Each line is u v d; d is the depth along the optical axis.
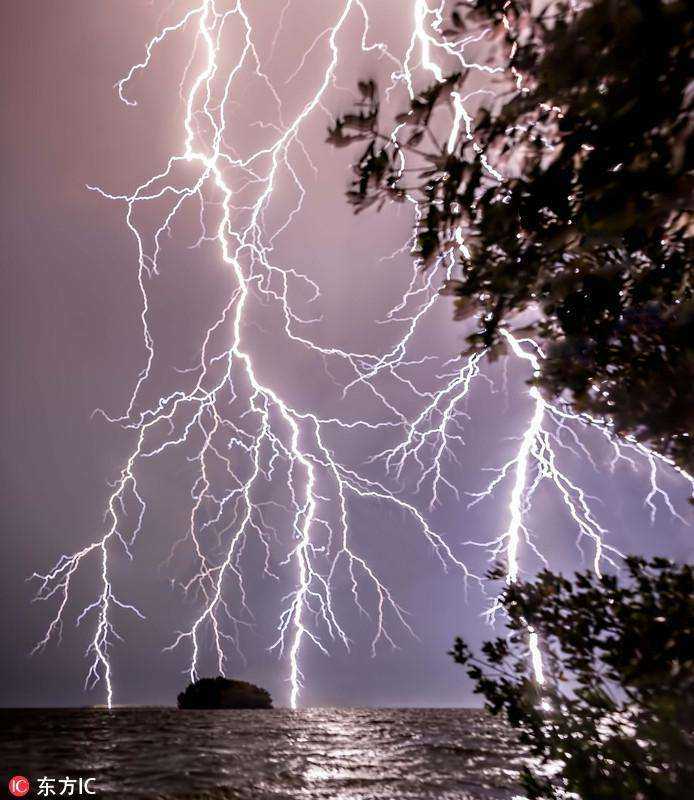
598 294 1.54
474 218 1.61
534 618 1.87
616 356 1.58
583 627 1.77
